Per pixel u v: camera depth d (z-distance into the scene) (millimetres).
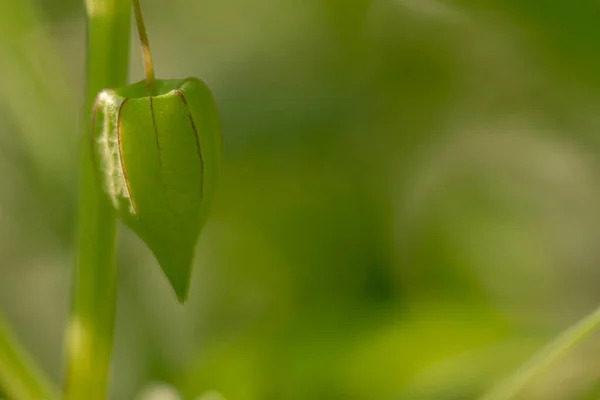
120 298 411
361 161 417
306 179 416
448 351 385
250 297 418
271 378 383
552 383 352
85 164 319
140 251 417
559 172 431
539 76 391
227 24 432
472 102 415
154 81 309
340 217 415
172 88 308
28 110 403
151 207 308
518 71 401
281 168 415
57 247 425
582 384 354
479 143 424
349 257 413
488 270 424
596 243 433
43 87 403
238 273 419
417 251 421
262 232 417
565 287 429
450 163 425
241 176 416
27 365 326
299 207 417
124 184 307
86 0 312
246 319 417
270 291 415
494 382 378
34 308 438
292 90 417
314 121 414
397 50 415
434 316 389
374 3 414
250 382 383
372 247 414
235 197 418
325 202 416
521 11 355
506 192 429
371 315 392
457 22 401
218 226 421
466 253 423
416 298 400
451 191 426
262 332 387
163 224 309
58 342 442
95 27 312
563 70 362
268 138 412
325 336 386
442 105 417
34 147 407
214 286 421
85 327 324
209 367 384
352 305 399
